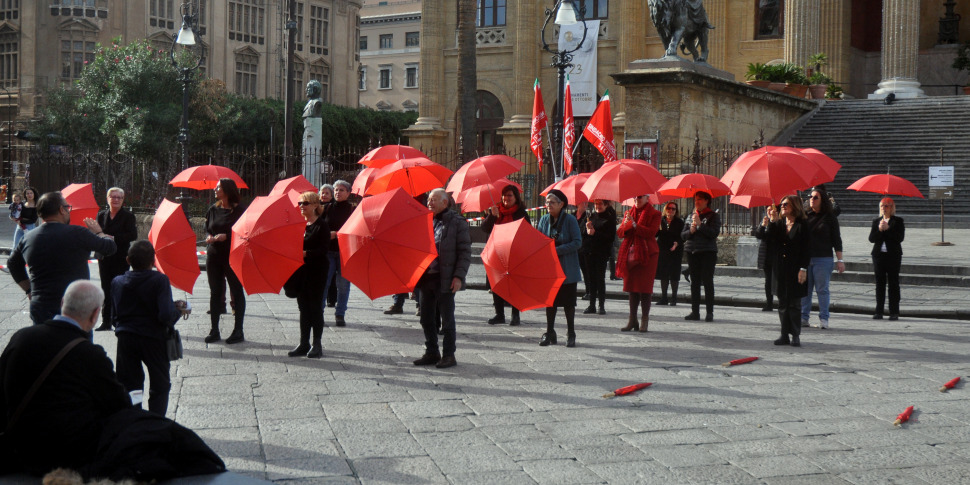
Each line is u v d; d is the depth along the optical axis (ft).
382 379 26.94
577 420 22.29
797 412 23.18
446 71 144.56
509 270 27.37
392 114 196.54
